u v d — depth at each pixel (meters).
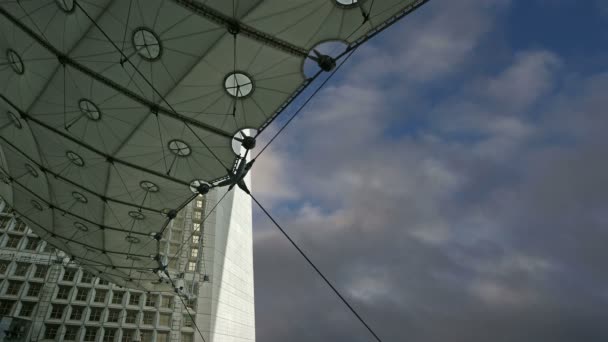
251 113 12.75
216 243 45.84
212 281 42.09
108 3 10.45
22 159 17.95
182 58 11.47
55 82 12.93
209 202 48.59
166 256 39.91
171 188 16.77
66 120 14.28
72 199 19.41
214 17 10.32
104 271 28.52
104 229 21.09
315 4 9.91
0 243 38.84
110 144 14.90
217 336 39.12
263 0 9.85
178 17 10.47
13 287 36.28
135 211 19.05
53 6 10.75
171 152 14.84
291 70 11.41
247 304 50.16
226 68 11.61
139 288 31.11
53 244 27.14
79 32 11.24
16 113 14.70
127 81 12.33
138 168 15.85
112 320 35.97
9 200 23.84
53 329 34.12
